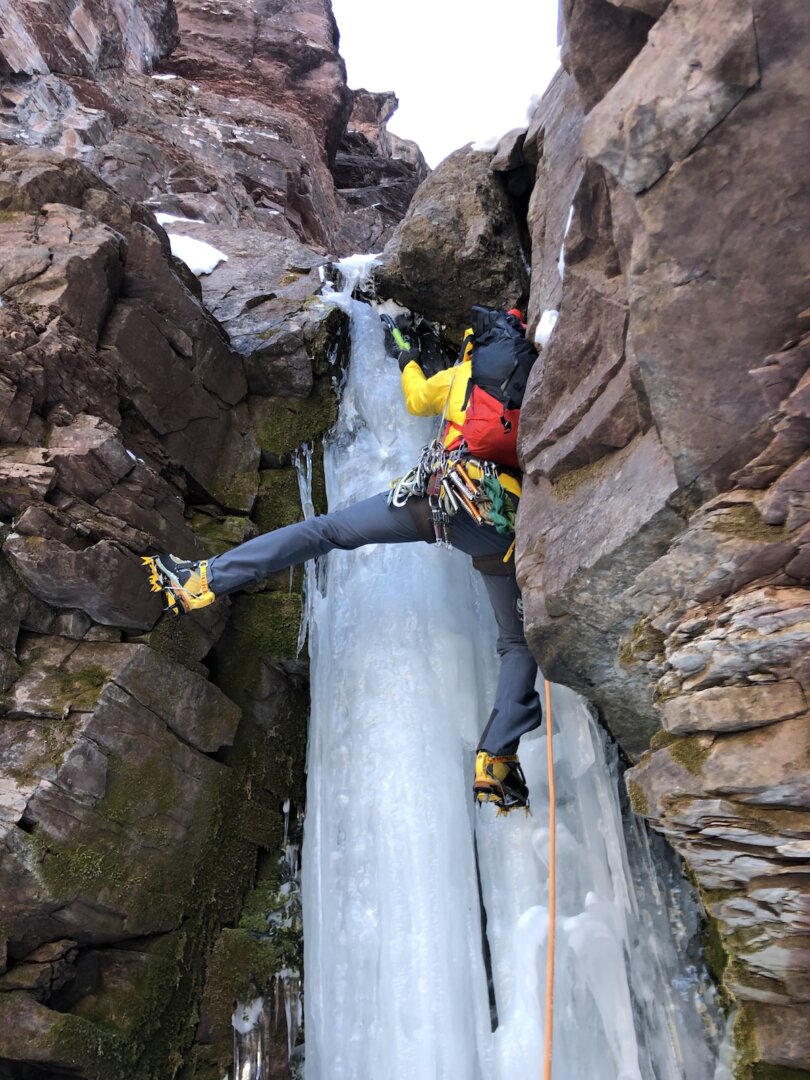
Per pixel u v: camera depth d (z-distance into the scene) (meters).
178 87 9.69
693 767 2.30
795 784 2.13
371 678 3.79
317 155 10.83
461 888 3.38
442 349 4.90
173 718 3.48
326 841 3.63
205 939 3.48
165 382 3.98
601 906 3.26
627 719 3.11
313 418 4.68
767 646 2.12
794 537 2.12
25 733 3.11
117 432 3.53
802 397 2.07
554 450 2.90
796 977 2.61
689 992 3.11
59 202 3.95
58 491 3.32
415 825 3.45
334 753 3.76
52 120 6.99
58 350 3.40
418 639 3.85
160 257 4.11
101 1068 3.00
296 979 3.61
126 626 3.44
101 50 8.59
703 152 1.96
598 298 2.72
